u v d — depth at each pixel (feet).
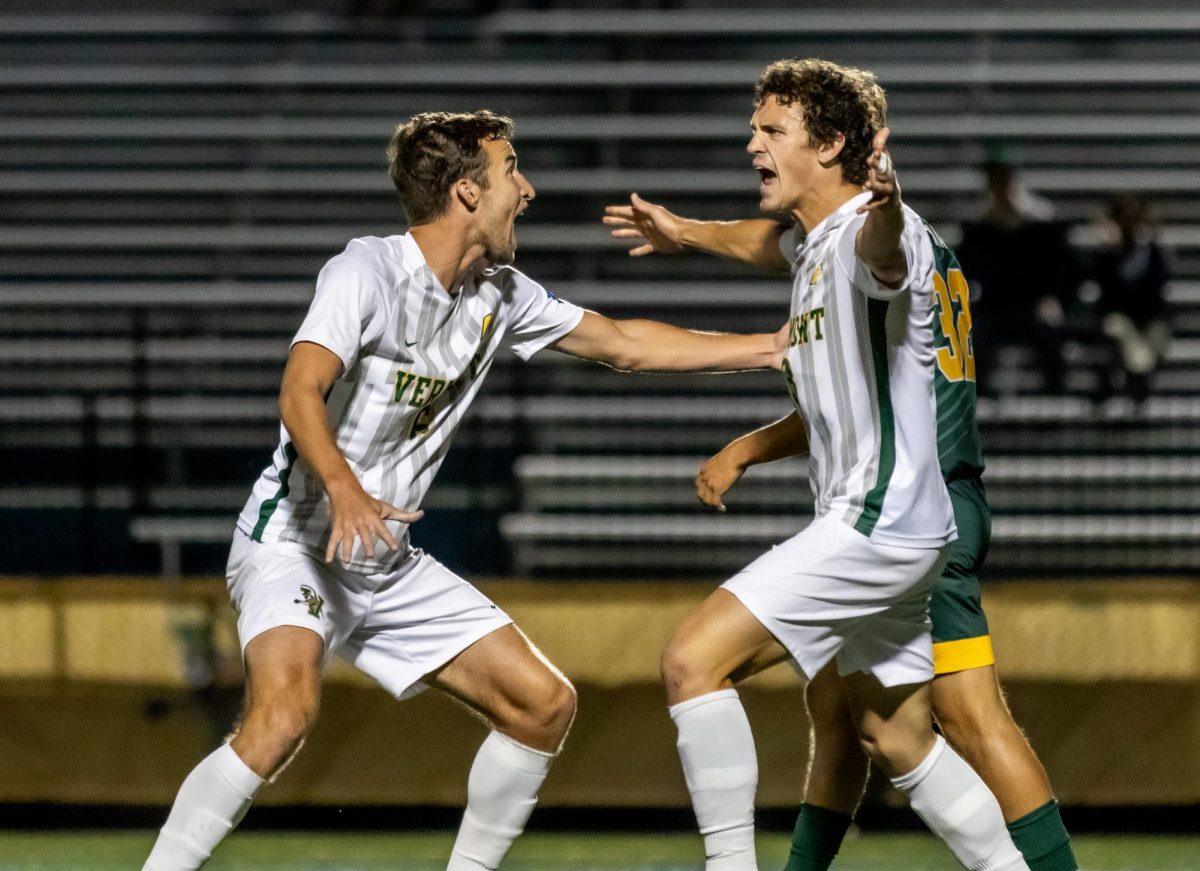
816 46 131.44
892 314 35.88
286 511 38.37
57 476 98.73
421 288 37.58
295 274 117.08
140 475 88.53
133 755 73.92
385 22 134.10
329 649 38.27
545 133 123.24
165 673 74.38
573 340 42.19
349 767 72.79
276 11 139.33
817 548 36.01
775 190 38.11
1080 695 72.79
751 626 35.78
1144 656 72.64
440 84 128.57
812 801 41.63
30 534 90.94
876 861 62.69
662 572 88.02
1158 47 130.72
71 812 74.38
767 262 43.55
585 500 93.25
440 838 69.56
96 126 126.62
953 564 39.47
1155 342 93.91
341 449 38.04
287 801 72.54
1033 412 94.94
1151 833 71.00
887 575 36.01
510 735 39.22
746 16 131.85
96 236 118.32
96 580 74.90
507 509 86.99
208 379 103.40
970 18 130.93
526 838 70.08
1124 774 72.28
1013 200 94.53
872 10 135.44
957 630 39.58
